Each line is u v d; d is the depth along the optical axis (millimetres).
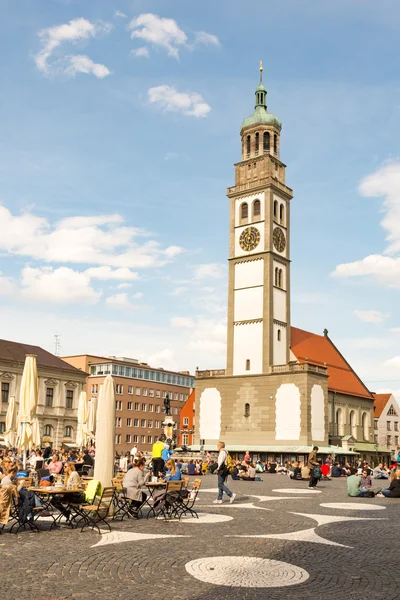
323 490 38812
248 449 81000
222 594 11992
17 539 17422
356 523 22250
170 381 148625
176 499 22375
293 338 95312
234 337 86125
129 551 15820
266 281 84312
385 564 14859
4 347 97812
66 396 102625
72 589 12023
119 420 133125
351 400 99375
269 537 18562
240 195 89500
